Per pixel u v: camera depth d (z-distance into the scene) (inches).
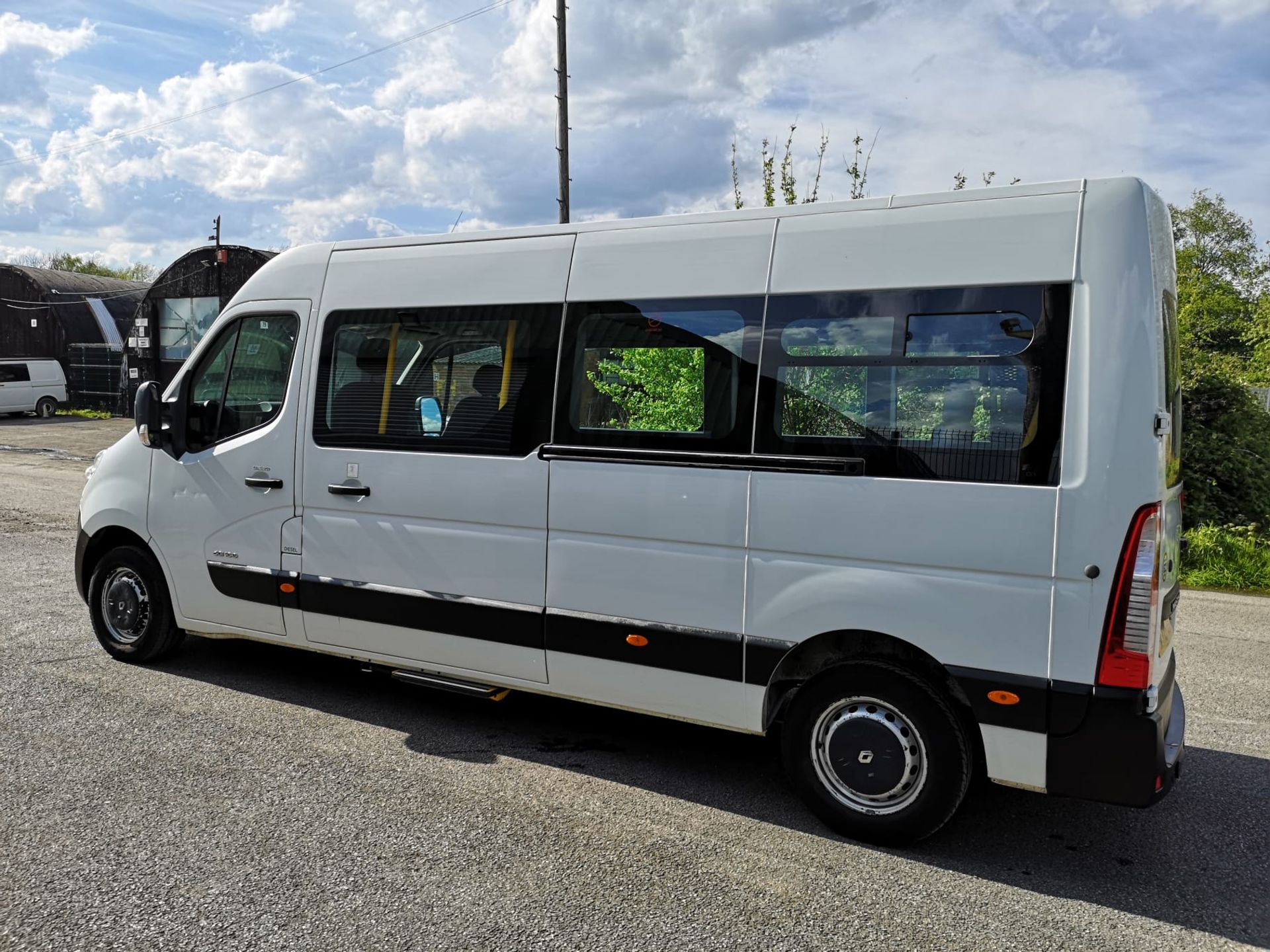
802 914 124.7
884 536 142.9
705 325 158.9
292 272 206.2
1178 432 154.8
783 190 519.5
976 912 127.0
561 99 644.7
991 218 138.5
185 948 111.4
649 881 132.0
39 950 110.3
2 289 1348.4
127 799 151.9
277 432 201.9
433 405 185.0
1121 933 122.8
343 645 197.8
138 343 1043.3
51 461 722.8
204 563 212.7
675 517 159.6
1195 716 212.5
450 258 186.4
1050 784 134.7
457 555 181.6
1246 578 374.6
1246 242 1686.8
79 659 227.5
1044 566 132.0
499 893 126.5
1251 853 147.3
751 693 155.5
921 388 141.4
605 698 171.0
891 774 144.9
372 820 147.4
